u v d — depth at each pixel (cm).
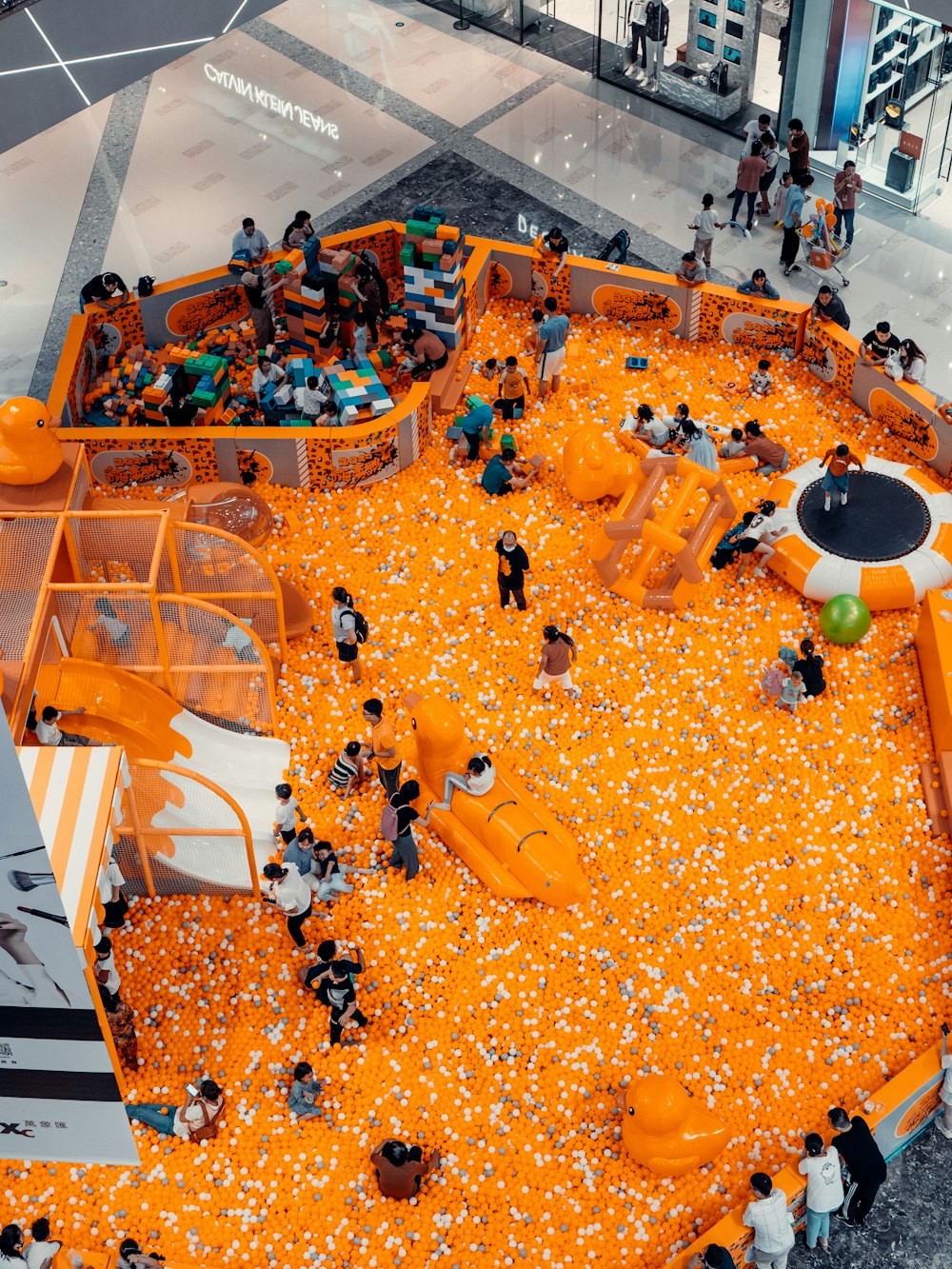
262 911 1325
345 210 2189
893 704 1493
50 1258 1065
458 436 1755
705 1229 1144
